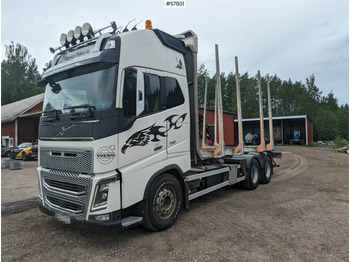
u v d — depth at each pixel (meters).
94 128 3.58
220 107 6.77
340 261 3.35
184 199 4.99
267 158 8.85
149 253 3.64
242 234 4.25
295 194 6.92
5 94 52.25
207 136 8.27
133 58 4.02
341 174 9.98
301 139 33.75
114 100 3.69
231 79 45.41
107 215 3.56
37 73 59.06
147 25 4.70
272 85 61.22
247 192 7.38
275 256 3.49
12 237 4.31
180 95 4.94
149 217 4.16
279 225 4.63
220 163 6.77
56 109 4.24
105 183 3.58
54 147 4.17
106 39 4.06
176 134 4.75
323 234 4.21
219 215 5.24
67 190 3.93
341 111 49.72
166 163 4.48
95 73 3.88
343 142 23.39
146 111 4.16
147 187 4.10
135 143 3.94
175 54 4.99
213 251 3.66
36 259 3.54
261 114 9.14
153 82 4.36
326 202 6.05
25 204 6.24
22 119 25.61
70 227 4.73
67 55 4.61
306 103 58.12
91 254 3.66
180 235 4.24
